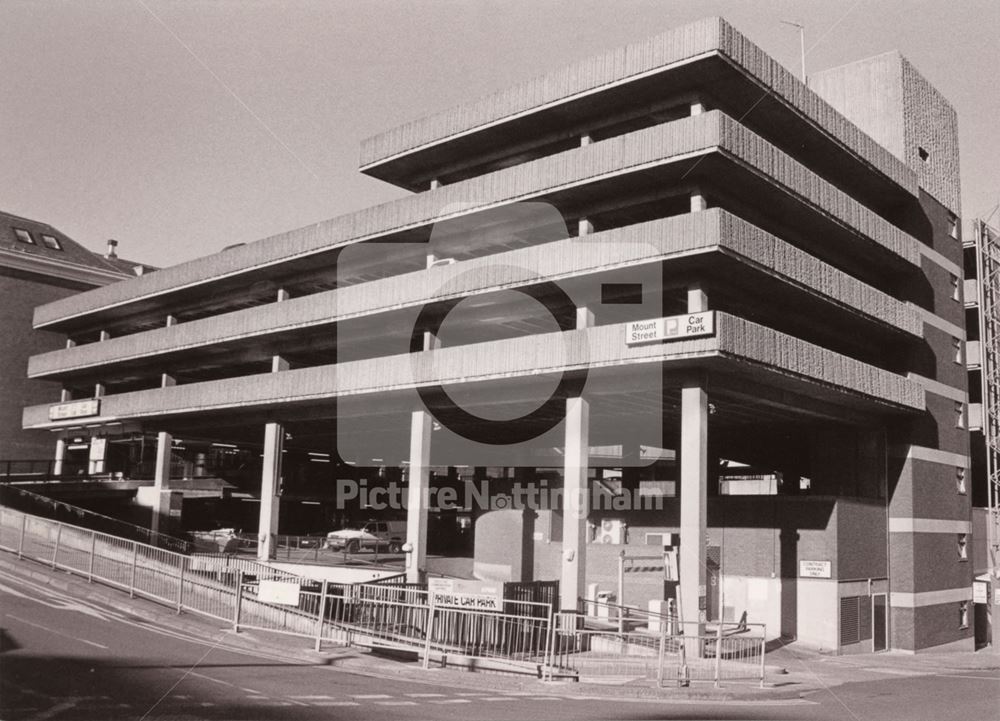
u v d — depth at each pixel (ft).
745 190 87.51
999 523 127.13
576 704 43.37
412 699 41.22
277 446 124.06
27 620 56.85
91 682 39.29
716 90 87.97
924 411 107.04
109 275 189.06
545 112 96.02
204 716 33.55
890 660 91.20
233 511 165.17
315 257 118.73
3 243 174.91
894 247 104.99
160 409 134.00
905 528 107.04
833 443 112.88
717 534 100.78
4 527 95.61
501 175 95.55
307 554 122.62
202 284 134.62
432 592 63.10
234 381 122.01
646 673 55.26
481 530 110.93
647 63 86.53
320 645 56.95
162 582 72.49
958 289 125.08
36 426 162.20
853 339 106.93
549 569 103.81
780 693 53.57
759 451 127.34
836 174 105.09
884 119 116.57
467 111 102.68
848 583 95.45
